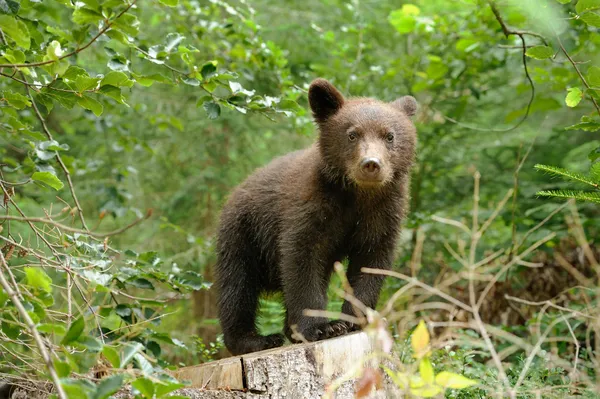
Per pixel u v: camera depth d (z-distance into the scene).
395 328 8.57
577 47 11.32
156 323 6.56
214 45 11.66
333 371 6.73
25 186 12.89
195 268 14.09
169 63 12.77
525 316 11.06
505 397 7.29
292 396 6.54
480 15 12.41
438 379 5.09
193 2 11.56
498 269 11.52
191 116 14.83
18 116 9.69
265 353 6.90
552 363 8.30
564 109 14.44
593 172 7.59
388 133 8.56
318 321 8.28
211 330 14.01
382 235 8.73
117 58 6.83
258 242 9.50
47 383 6.77
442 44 13.73
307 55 15.61
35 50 7.23
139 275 6.58
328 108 9.02
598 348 7.65
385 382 6.84
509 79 14.20
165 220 12.27
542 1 8.87
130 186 15.41
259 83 12.61
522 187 13.21
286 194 8.79
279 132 15.41
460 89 13.95
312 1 15.89
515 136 14.10
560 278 11.37
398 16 13.32
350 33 14.66
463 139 14.30
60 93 6.48
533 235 11.57
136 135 14.55
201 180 14.95
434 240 13.30
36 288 5.39
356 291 8.57
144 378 4.95
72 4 6.38
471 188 13.97
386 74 13.91
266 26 15.60
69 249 6.79
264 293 10.12
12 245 6.70
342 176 8.55
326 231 8.59
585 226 11.75
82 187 14.15
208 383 6.52
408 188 9.09
